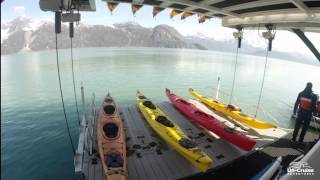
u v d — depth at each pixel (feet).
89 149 34.09
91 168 30.58
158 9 38.83
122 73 129.08
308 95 36.96
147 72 136.15
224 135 38.50
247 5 33.27
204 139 39.55
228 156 34.19
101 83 102.47
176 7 38.52
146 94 87.40
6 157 41.60
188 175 30.07
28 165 39.65
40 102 73.67
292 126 60.23
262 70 190.29
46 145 46.52
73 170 38.50
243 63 247.50
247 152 35.40
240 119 47.34
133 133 41.27
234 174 33.58
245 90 103.19
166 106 56.90
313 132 46.70
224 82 118.42
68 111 66.03
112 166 28.19
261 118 66.74
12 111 65.36
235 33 51.21
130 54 282.77
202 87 103.45
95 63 171.73
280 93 101.71
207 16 47.19
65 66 154.71
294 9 33.73
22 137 49.88
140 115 50.03
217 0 32.58
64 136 50.60
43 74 122.21
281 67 249.14
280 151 38.04
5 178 36.17
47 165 39.83
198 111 47.09
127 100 79.05
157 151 35.27
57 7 22.20
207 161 29.84
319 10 29.30
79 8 29.55
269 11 37.78
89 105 71.51
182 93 91.50
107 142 32.99
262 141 39.09
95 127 43.16
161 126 39.78
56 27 22.85
